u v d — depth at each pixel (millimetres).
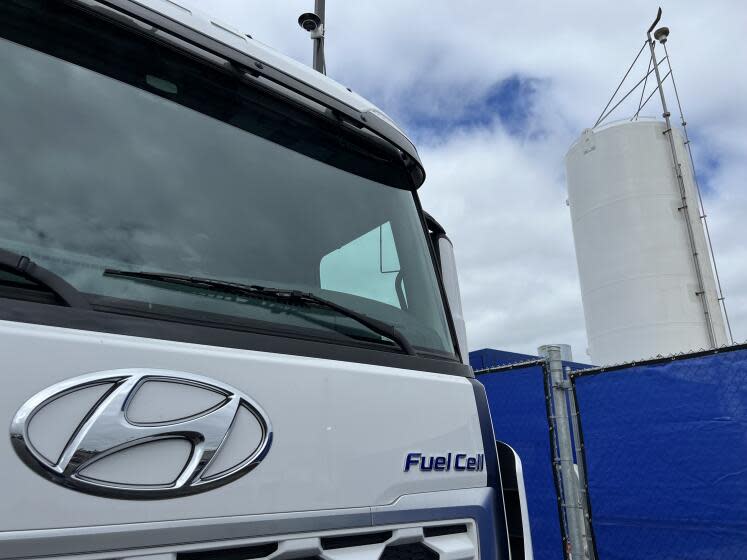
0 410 972
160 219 1420
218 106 1672
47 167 1279
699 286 13484
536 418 4723
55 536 971
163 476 1115
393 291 1932
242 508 1202
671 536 4020
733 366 3924
